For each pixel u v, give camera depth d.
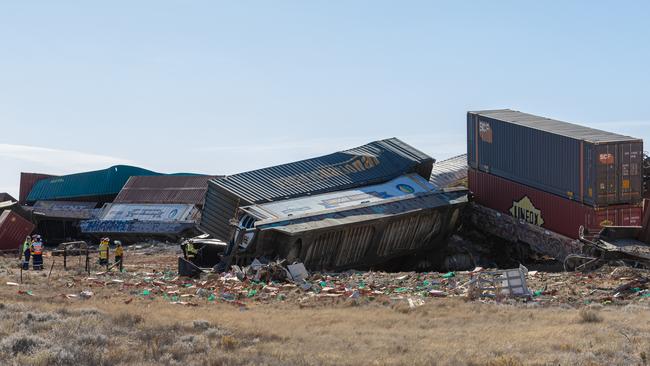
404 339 25.80
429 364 21.55
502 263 55.53
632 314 29.05
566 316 29.14
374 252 51.28
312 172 55.31
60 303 32.25
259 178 53.59
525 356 22.23
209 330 26.47
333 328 28.16
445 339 25.56
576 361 21.22
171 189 76.75
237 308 33.25
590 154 45.28
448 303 33.34
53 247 76.50
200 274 43.88
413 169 57.56
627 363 21.03
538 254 55.31
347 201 51.62
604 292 35.88
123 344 24.28
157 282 40.06
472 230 57.25
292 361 22.30
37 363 21.16
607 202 45.31
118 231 72.69
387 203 51.84
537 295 35.31
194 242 51.16
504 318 29.48
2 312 27.91
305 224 47.09
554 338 24.67
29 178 95.56
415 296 35.75
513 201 53.00
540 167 50.03
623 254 43.91
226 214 51.47
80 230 77.94
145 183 79.12
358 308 33.25
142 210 74.81
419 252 54.72
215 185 52.09
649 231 45.41
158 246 68.12
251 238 45.97
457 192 56.03
